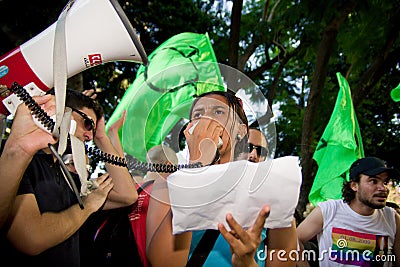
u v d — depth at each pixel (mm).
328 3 6820
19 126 1379
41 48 1500
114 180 2033
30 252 1638
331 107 9117
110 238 2084
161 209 1658
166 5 8781
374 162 2926
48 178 1786
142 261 1962
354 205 2973
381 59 7473
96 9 1493
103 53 1512
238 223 1411
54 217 1722
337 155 4082
